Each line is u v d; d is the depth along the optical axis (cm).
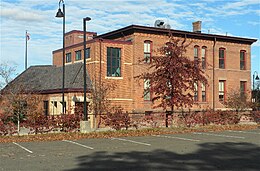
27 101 2684
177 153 1509
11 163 1279
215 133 2488
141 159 1352
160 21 3712
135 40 3403
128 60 3403
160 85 2544
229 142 1927
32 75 3734
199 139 2081
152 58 2589
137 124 2606
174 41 2584
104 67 3262
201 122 2883
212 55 3894
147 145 1794
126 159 1354
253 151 1573
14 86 2934
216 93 3884
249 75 4144
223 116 3038
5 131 2134
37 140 2016
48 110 3306
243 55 4138
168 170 1138
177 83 2523
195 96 3725
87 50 3391
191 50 3750
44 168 1177
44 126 2238
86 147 1722
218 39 3931
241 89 4069
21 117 2461
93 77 3225
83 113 2533
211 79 3856
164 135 2333
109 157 1405
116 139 2089
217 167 1186
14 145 1816
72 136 2139
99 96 2939
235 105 3391
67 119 2305
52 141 1991
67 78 3316
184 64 2570
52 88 3300
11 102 2578
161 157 1401
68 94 3067
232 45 4038
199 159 1351
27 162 1297
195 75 2558
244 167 1185
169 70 2508
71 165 1230
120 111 2541
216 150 1605
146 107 3406
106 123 2481
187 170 1139
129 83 3384
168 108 3456
